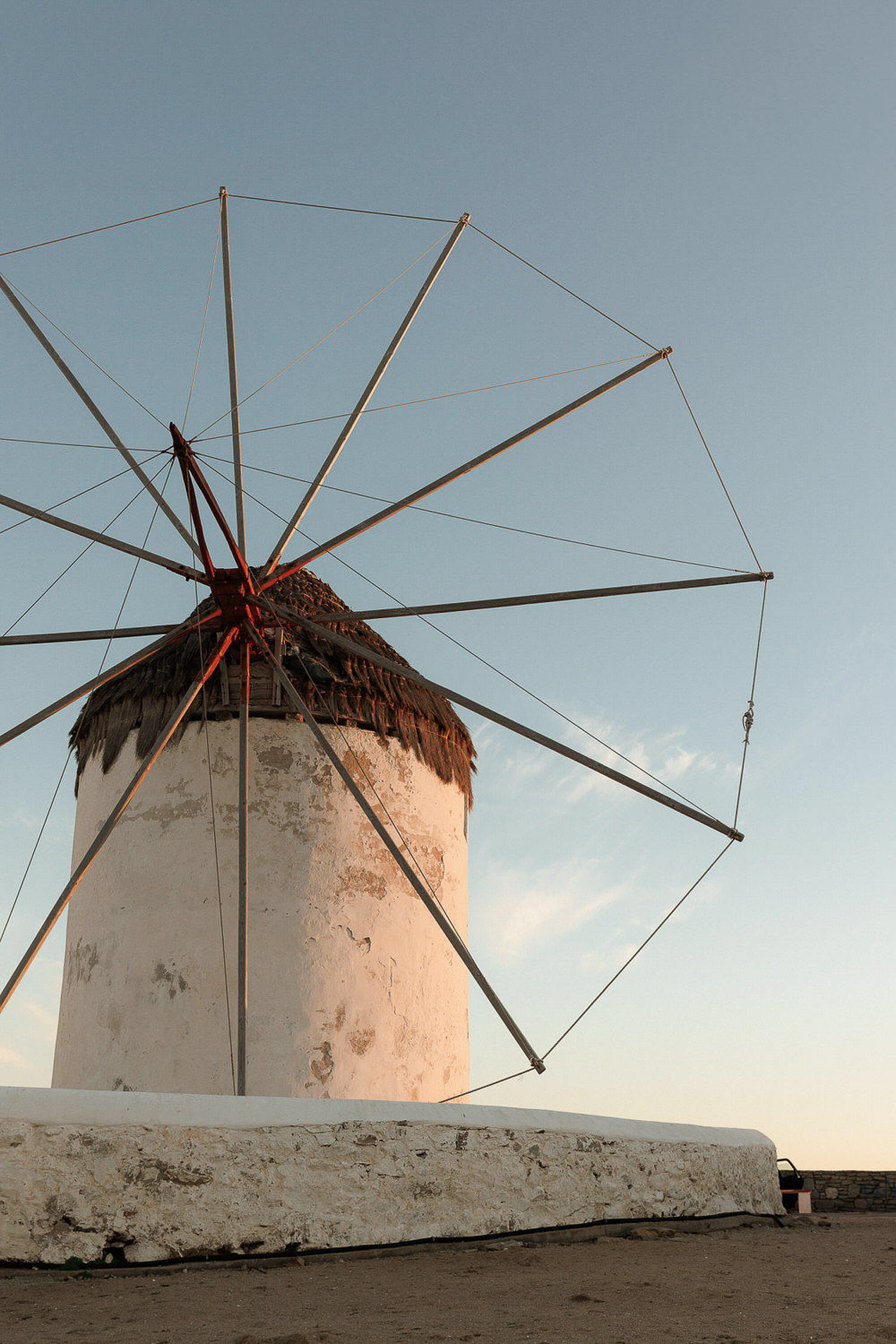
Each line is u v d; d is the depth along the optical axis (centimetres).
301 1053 1136
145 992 1157
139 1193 625
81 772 1376
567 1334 493
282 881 1194
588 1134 789
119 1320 514
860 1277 646
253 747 1239
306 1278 610
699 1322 520
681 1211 827
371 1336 486
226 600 1130
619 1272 645
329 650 1322
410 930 1257
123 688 1328
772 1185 963
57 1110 630
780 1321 524
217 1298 559
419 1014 1235
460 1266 650
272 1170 657
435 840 1334
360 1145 686
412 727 1343
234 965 1155
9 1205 605
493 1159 732
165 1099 657
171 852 1205
